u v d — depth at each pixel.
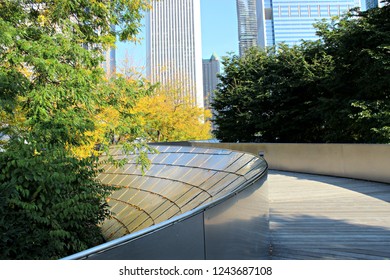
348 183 9.26
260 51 23.95
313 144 11.75
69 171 5.56
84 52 7.02
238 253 2.81
